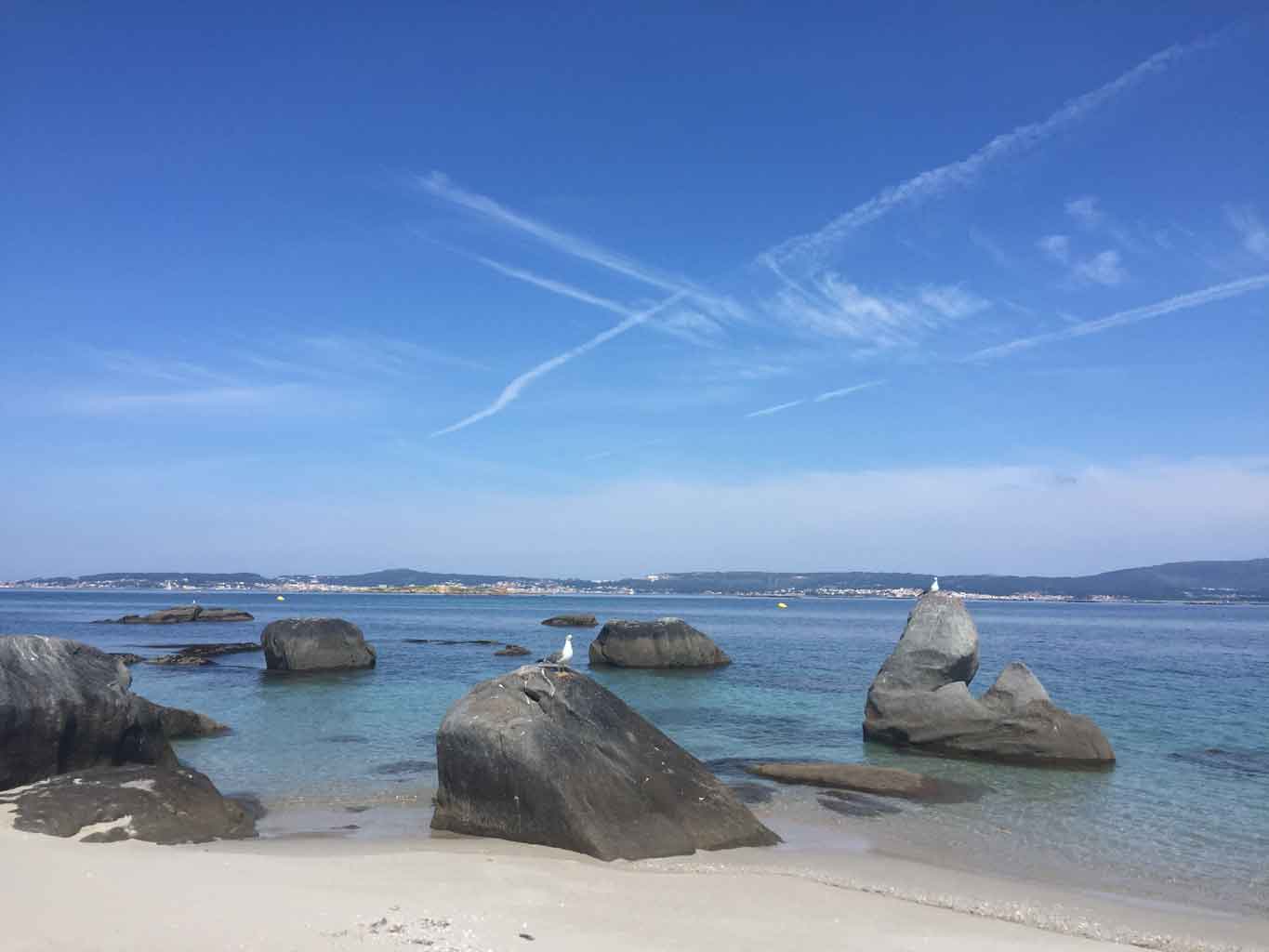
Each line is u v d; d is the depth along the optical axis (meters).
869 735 25.64
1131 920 11.67
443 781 15.48
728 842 14.61
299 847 13.71
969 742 23.42
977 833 16.17
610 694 16.25
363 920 9.30
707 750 24.05
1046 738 22.64
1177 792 19.61
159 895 9.66
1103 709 32.06
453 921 9.54
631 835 13.84
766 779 20.34
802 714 30.77
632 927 9.95
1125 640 80.25
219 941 8.37
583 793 14.07
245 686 37.78
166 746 18.70
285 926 8.95
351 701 33.06
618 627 50.53
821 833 15.91
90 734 16.62
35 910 8.82
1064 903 12.32
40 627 83.50
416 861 12.31
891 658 26.34
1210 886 13.40
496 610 149.00
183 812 14.30
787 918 10.80
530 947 8.95
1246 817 17.47
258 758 22.22
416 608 156.62
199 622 94.50
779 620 120.81
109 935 8.29
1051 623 121.56
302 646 43.59
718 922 10.39
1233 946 10.88
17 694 15.66
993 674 47.00
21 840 11.95
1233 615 162.12
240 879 10.63
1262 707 32.66
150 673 42.91
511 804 14.46
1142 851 15.21
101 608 130.25
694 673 45.81
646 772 14.98
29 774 15.58
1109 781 20.69
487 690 15.97
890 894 12.29
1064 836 16.06
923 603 26.92
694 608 183.12
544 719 15.12
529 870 12.06
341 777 19.98
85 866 10.67
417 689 36.84
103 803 13.77
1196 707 32.62
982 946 10.18
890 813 17.56
